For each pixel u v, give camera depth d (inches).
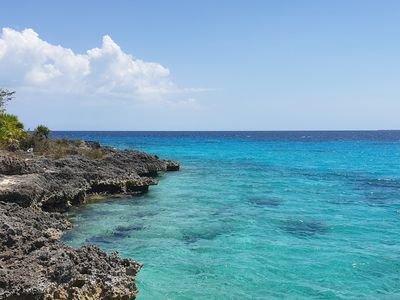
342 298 589.6
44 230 790.5
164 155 3267.7
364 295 601.0
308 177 1920.5
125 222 981.2
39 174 1090.1
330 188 1588.3
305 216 1088.8
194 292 591.5
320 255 766.5
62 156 1541.6
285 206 1222.9
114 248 779.4
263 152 3720.5
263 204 1249.4
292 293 601.6
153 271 666.2
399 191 1528.1
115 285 496.4
